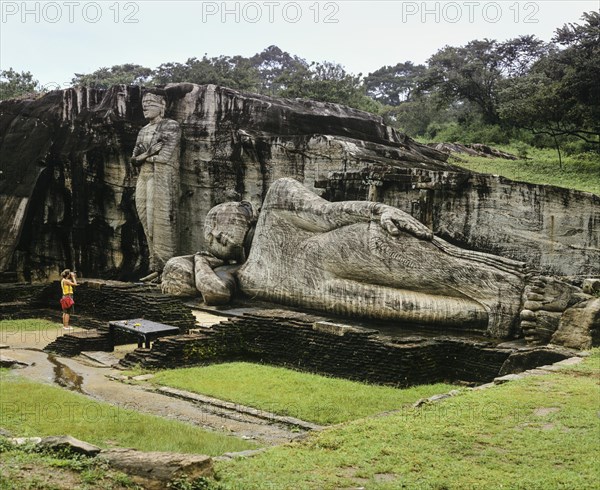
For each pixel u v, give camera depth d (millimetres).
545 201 18328
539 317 15953
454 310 17328
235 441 10578
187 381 14609
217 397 13469
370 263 18766
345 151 22422
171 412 12656
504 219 18859
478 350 15000
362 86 52969
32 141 28828
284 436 11188
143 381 14992
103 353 17891
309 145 23250
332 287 19406
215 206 23891
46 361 17141
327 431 9703
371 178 20688
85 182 27453
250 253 22141
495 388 11523
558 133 30516
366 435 9359
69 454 8578
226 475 7914
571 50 32625
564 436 9078
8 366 16359
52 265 28531
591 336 14586
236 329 17234
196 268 22594
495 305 16938
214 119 25750
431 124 51719
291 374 15141
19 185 28453
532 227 18484
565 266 18062
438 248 18172
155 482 7625
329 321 16672
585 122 27969
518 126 36281
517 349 14797
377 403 12844
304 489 7539
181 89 26422
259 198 24516
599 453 8477
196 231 26047
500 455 8516
